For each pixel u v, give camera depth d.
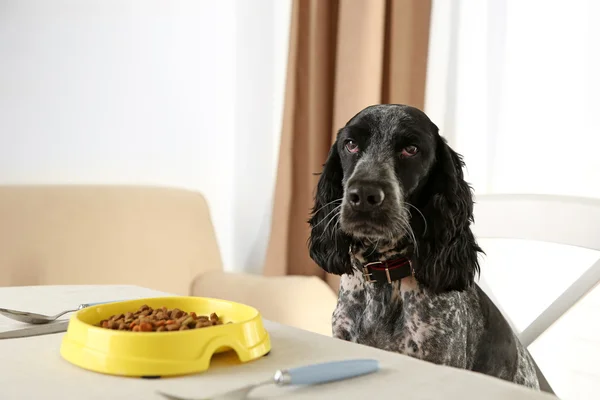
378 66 2.85
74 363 0.89
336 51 3.12
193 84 3.40
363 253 1.76
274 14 3.52
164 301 1.12
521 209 2.03
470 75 3.12
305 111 3.25
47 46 2.95
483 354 1.85
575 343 2.76
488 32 3.06
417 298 1.71
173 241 3.01
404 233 1.65
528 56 2.94
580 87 2.78
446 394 0.78
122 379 0.83
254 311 1.00
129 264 2.87
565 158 2.83
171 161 3.34
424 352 1.69
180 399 0.74
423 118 1.76
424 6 2.88
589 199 1.94
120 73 3.16
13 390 0.79
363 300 1.78
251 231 3.55
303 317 2.57
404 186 1.70
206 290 2.87
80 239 2.79
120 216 2.91
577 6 2.78
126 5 3.16
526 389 0.81
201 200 3.21
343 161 1.81
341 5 2.93
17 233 2.67
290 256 3.26
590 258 2.72
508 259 2.97
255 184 3.56
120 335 0.85
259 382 0.79
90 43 3.07
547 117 2.88
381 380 0.83
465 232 1.79
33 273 2.66
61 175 3.02
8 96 2.86
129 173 3.21
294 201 3.26
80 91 3.05
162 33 3.28
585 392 2.73
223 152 3.53
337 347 1.00
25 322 1.17
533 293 2.89
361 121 1.76
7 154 2.88
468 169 3.14
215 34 3.46
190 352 0.86
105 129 3.13
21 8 2.87
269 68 3.57
